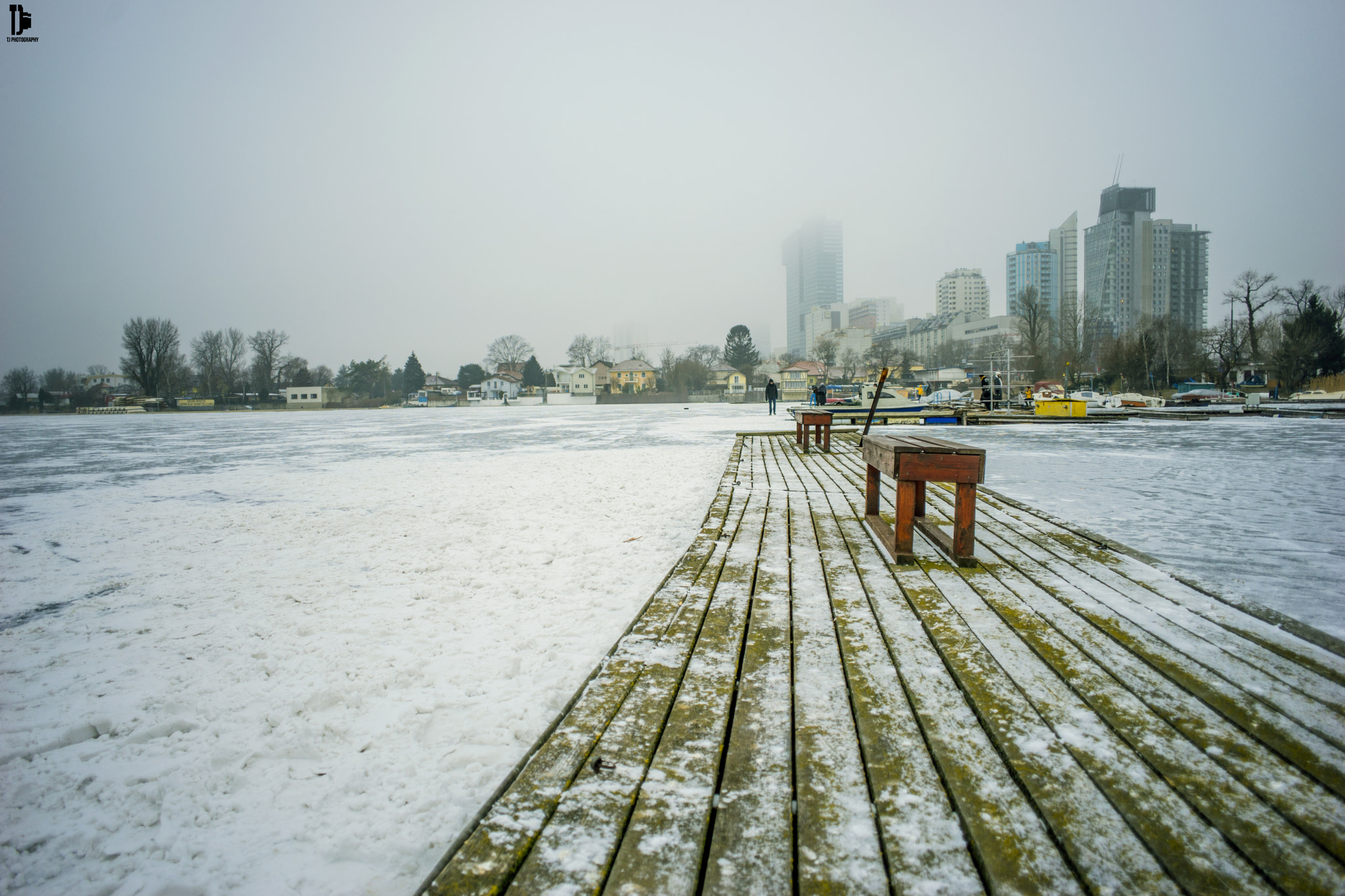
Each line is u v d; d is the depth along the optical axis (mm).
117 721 2436
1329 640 2523
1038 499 6695
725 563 3949
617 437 17594
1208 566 4160
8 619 3695
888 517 5383
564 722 1993
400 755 2125
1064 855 1355
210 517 7039
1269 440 14062
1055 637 2631
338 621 3479
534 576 4219
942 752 1765
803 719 1985
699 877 1327
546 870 1358
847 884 1291
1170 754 1736
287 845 1717
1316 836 1396
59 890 1572
